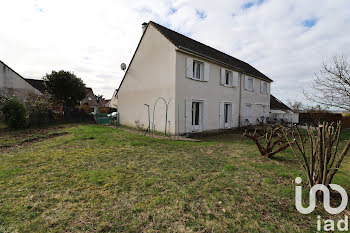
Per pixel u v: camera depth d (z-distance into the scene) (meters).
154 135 8.88
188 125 9.39
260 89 16.14
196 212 2.36
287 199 2.75
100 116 15.83
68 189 2.93
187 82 9.30
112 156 4.92
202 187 3.11
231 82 12.42
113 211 2.34
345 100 7.18
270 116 17.50
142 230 2.00
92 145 6.18
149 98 10.51
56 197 2.67
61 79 17.30
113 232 1.95
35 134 8.41
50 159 4.54
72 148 5.71
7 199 2.59
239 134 10.70
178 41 9.62
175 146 6.46
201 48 11.48
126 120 13.02
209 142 7.70
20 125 10.23
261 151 5.36
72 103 19.17
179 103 8.92
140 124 11.33
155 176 3.56
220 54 13.75
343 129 14.27
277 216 2.32
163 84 9.43
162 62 9.46
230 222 2.17
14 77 17.59
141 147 6.08
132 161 4.52
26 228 1.98
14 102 10.09
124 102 13.25
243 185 3.23
